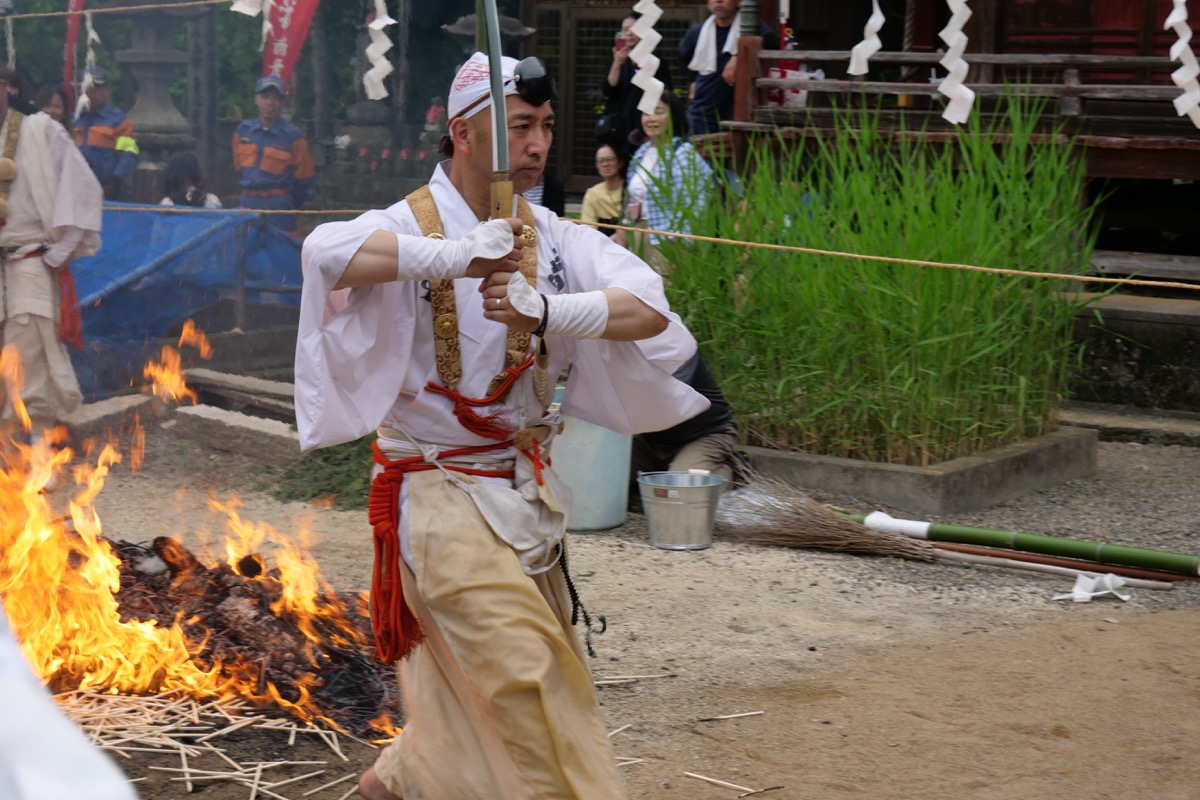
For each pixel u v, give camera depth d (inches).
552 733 137.9
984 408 365.7
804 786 187.5
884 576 290.2
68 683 211.2
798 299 355.3
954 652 243.1
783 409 361.7
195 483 369.7
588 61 778.2
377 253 138.3
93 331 437.4
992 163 380.2
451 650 142.0
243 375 445.4
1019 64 442.0
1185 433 423.2
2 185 396.8
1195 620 263.1
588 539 317.1
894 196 363.3
